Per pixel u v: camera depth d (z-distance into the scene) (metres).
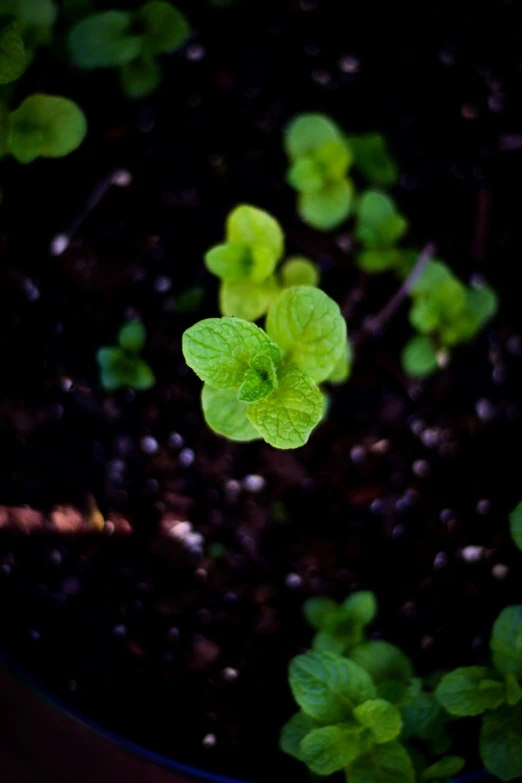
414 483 0.42
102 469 0.41
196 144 0.42
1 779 0.40
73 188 0.41
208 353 0.32
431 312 0.40
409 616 0.41
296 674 0.36
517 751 0.36
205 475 0.41
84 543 0.40
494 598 0.41
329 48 0.43
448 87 0.43
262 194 0.42
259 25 0.43
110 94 0.42
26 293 0.41
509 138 0.43
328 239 0.42
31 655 0.39
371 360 0.42
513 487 0.42
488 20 0.43
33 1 0.39
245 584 0.41
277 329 0.34
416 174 0.43
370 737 0.35
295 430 0.33
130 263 0.41
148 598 0.40
